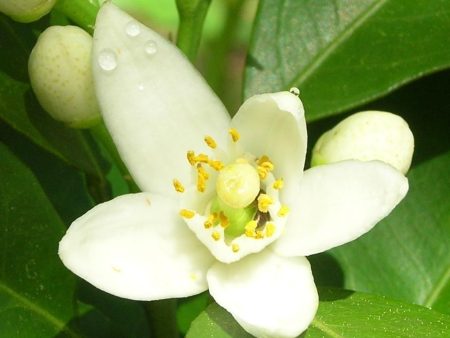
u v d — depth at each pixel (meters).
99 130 0.14
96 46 0.12
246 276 0.12
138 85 0.12
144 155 0.13
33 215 0.15
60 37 0.13
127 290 0.12
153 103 0.13
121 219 0.12
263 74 0.15
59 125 0.15
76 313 0.15
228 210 0.13
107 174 0.15
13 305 0.14
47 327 0.14
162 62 0.12
